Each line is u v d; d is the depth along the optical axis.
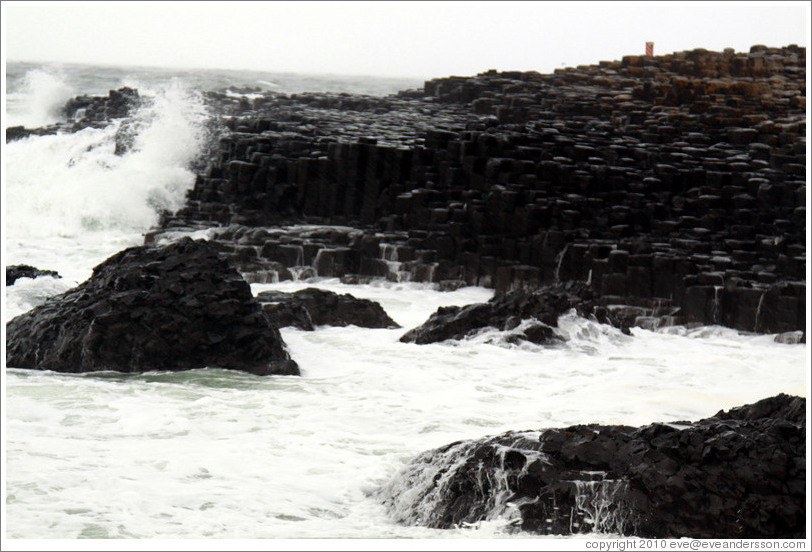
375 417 23.27
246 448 20.52
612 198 52.28
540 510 16.17
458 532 16.22
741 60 84.12
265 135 62.66
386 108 81.75
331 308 33.03
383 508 17.69
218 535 16.23
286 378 26.44
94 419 22.20
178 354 26.64
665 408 24.98
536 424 23.08
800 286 40.94
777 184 50.25
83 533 16.08
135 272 27.44
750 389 27.58
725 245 47.78
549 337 31.42
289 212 58.31
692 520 15.68
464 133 56.97
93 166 63.06
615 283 44.12
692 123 62.53
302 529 16.59
